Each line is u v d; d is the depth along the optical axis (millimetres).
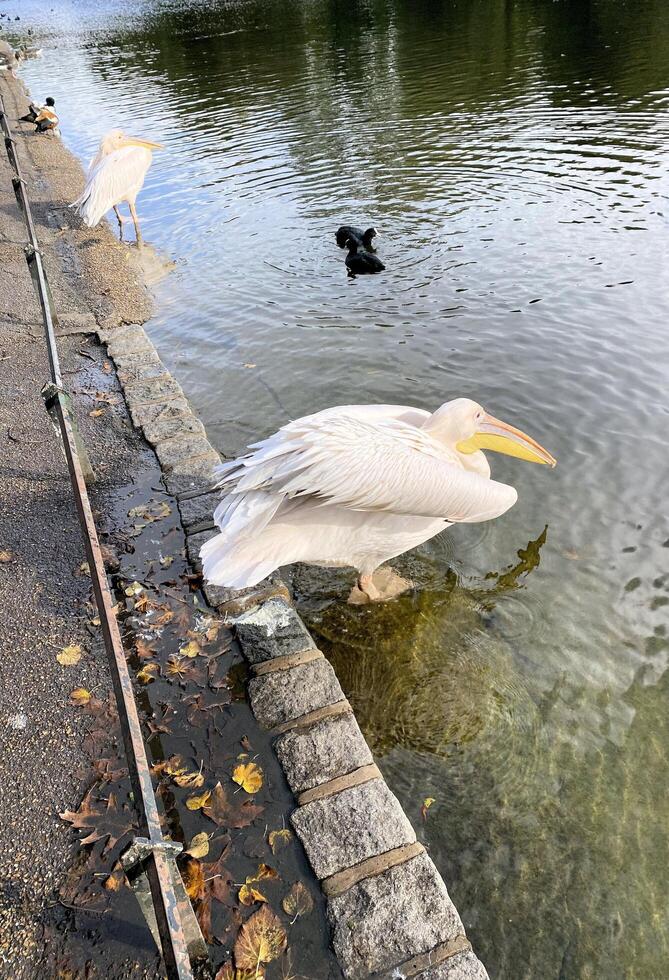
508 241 8797
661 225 8766
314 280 8344
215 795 2967
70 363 6566
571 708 3480
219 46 24625
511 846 2920
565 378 6062
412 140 13023
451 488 3494
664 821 3004
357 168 11852
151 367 6340
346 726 3207
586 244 8516
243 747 3150
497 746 3316
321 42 23266
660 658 3697
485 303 7438
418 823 3002
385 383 6219
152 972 2410
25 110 18172
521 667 3703
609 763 3229
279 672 3469
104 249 9484
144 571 4129
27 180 12500
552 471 5004
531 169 11000
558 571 4238
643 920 2689
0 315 7496
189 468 4949
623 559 4277
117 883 2658
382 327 7164
